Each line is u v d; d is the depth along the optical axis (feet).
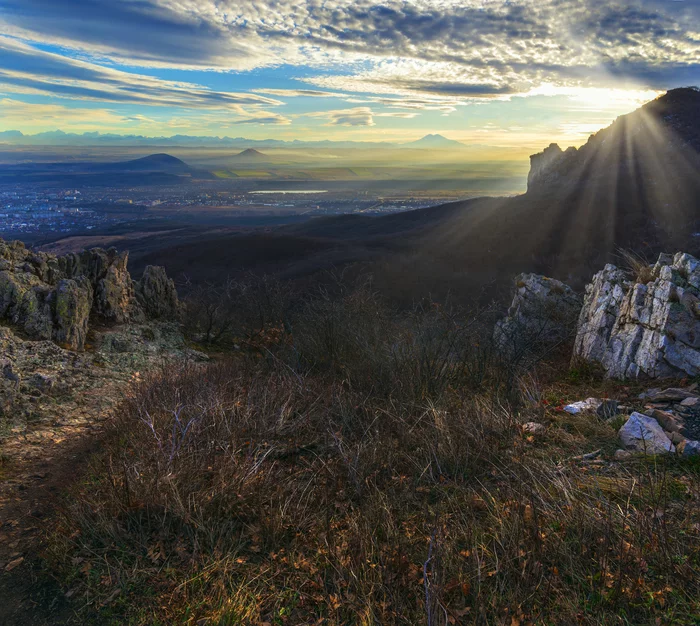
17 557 12.53
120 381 29.01
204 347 42.24
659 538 10.68
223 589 10.75
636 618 9.14
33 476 16.94
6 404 21.67
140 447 17.12
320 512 13.75
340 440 16.94
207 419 18.89
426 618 9.54
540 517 12.14
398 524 12.91
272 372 26.13
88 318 37.14
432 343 25.50
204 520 13.17
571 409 19.57
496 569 10.34
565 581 10.23
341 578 10.75
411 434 17.72
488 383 23.66
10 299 32.27
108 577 11.48
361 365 25.09
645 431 16.19
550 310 42.24
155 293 46.11
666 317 23.59
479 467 15.23
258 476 15.25
